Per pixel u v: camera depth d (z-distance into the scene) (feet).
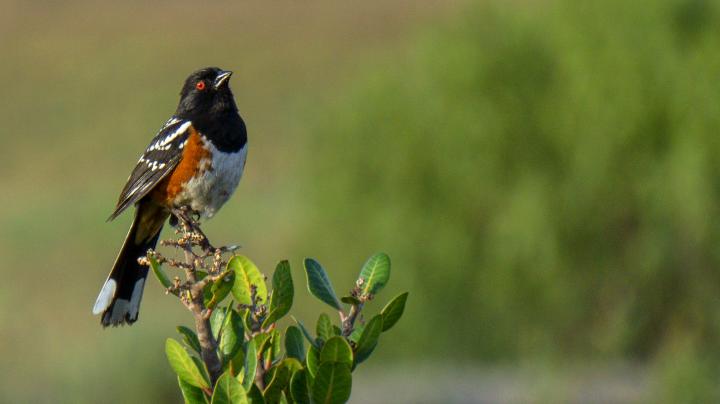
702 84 49.93
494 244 53.16
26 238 107.55
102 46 187.01
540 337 53.57
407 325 54.85
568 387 49.29
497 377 52.95
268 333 13.24
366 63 60.34
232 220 105.70
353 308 13.52
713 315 51.88
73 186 131.75
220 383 11.98
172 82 169.78
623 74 51.03
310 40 183.52
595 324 53.47
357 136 56.18
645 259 51.47
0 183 134.92
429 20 62.39
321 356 12.57
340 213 55.83
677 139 50.47
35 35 194.90
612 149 51.13
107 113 158.40
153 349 52.70
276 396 13.07
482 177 53.57
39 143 148.15
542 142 53.42
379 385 52.65
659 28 51.72
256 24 194.80
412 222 54.54
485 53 54.39
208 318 12.73
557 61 53.21
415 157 54.80
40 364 66.39
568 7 53.21
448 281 54.34
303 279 55.57
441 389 50.98
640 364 53.57
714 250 50.08
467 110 53.98
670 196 50.14
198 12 204.23
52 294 89.66
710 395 42.42
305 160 58.18
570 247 52.75
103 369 52.26
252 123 147.54
